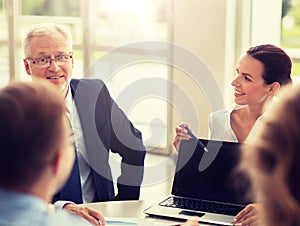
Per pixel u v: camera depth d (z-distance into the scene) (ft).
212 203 7.24
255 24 16.49
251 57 8.68
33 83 3.52
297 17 15.74
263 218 3.12
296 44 15.79
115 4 18.47
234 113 9.04
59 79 8.76
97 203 7.64
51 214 3.50
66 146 3.47
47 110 3.38
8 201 3.34
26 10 19.61
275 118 3.14
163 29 17.88
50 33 8.82
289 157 3.04
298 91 3.18
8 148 3.29
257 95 8.69
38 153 3.33
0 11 19.81
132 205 7.57
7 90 3.42
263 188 3.09
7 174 3.32
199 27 16.80
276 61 8.56
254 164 3.14
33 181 3.37
